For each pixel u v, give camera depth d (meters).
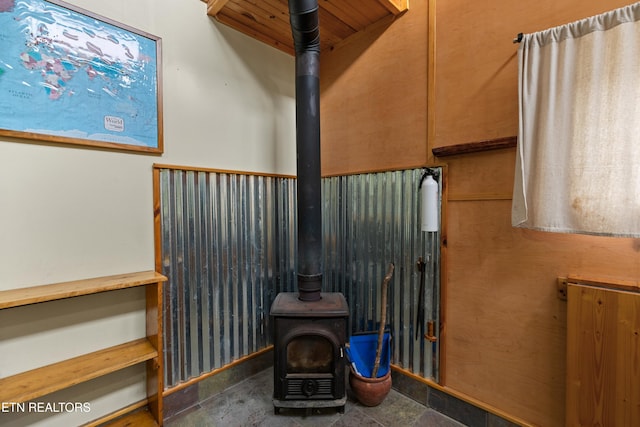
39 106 1.34
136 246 1.64
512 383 1.53
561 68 1.26
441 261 1.78
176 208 1.78
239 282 2.09
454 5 1.71
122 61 1.57
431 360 1.83
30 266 1.33
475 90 1.63
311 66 1.84
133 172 1.63
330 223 2.43
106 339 1.56
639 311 1.16
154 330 1.58
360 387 1.79
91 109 1.48
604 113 1.17
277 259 2.33
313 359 1.76
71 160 1.44
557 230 1.28
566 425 1.33
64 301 1.43
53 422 1.40
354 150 2.26
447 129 1.75
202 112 1.90
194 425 1.67
